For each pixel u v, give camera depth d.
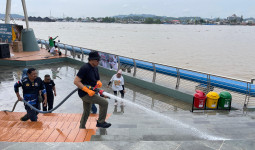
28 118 6.00
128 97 9.20
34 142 3.39
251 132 4.68
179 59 34.44
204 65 29.86
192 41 75.38
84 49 16.39
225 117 6.40
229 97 7.28
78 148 3.18
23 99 5.42
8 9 21.64
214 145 3.11
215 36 113.31
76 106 8.12
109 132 4.39
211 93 7.42
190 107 7.99
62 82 11.29
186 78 9.34
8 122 5.34
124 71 13.04
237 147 3.05
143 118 6.38
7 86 10.46
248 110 7.43
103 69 13.16
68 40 63.41
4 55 15.64
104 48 46.28
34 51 19.86
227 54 42.69
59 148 3.20
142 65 11.38
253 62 33.50
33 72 5.31
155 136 4.17
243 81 7.69
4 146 3.30
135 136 4.11
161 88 9.73
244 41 82.44
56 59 16.55
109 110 7.52
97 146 3.20
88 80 3.94
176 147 3.10
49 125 5.27
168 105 8.25
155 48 49.44
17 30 21.08
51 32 103.88
